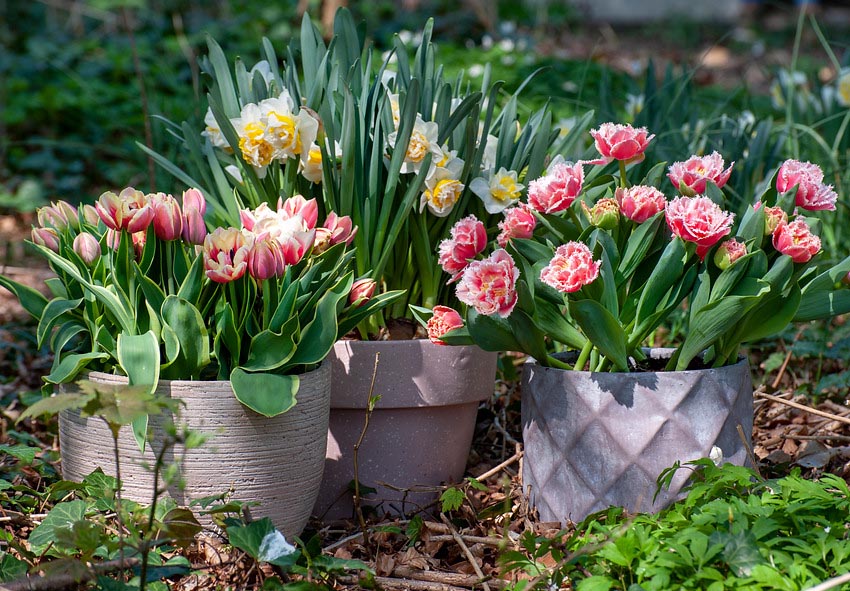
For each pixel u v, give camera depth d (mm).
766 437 2289
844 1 15195
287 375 1692
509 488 2010
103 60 6461
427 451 2002
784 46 11625
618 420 1726
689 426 1717
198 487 1662
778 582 1336
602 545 1477
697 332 1710
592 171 2148
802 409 2117
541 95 5117
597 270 1635
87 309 1774
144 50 6484
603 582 1412
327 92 1979
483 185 2053
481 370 2029
